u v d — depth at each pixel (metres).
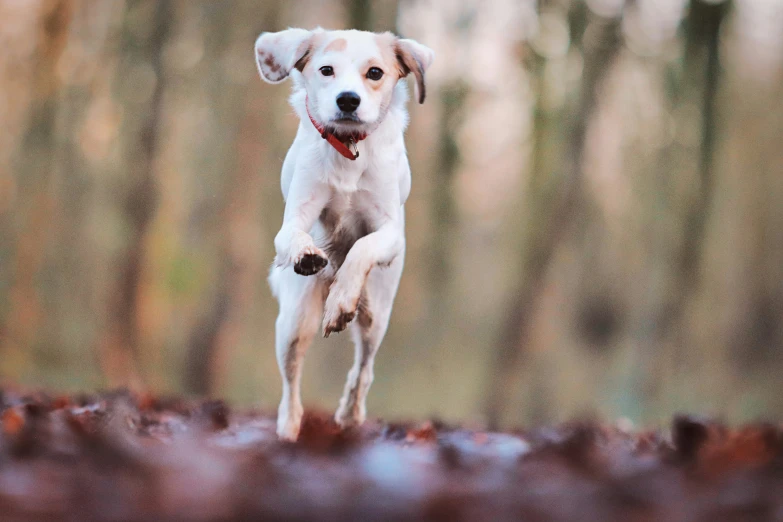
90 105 17.34
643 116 18.20
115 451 3.71
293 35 5.41
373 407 19.56
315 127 5.36
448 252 18.23
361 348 6.04
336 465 3.97
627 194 18.84
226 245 17.59
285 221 5.37
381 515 2.86
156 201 17.19
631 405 18.66
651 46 18.06
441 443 5.31
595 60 17.55
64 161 17.48
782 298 23.66
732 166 22.70
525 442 5.66
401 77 5.55
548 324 19.14
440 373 21.52
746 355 23.61
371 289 5.88
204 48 17.33
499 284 24.44
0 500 2.85
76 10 17.28
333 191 5.39
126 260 17.02
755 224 23.45
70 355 17.16
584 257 19.80
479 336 25.52
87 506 2.85
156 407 7.26
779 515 2.90
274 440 5.21
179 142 18.28
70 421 4.48
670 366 19.12
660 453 4.45
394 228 5.43
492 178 21.59
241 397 18.48
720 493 3.21
